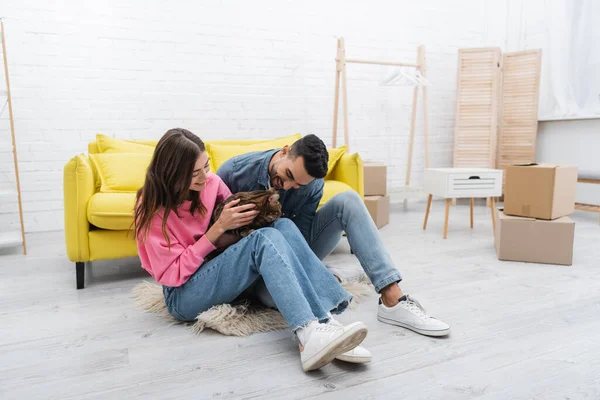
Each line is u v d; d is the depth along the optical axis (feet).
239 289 4.52
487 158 14.14
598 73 11.89
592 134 12.16
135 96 11.19
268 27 12.39
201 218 4.71
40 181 10.59
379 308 5.11
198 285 4.56
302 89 13.04
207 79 11.87
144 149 8.88
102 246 6.59
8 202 10.40
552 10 12.97
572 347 4.45
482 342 4.57
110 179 7.54
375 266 4.98
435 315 5.30
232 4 11.91
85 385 3.79
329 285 4.48
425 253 8.26
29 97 10.27
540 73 13.39
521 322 5.08
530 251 7.58
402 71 12.49
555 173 7.29
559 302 5.73
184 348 4.48
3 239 8.68
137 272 7.38
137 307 5.65
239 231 4.60
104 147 8.68
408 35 14.33
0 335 4.85
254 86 12.43
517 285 6.41
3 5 9.81
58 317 5.36
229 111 12.21
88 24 10.59
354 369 4.03
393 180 14.74
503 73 14.11
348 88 13.70
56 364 4.17
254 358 4.25
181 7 11.39
